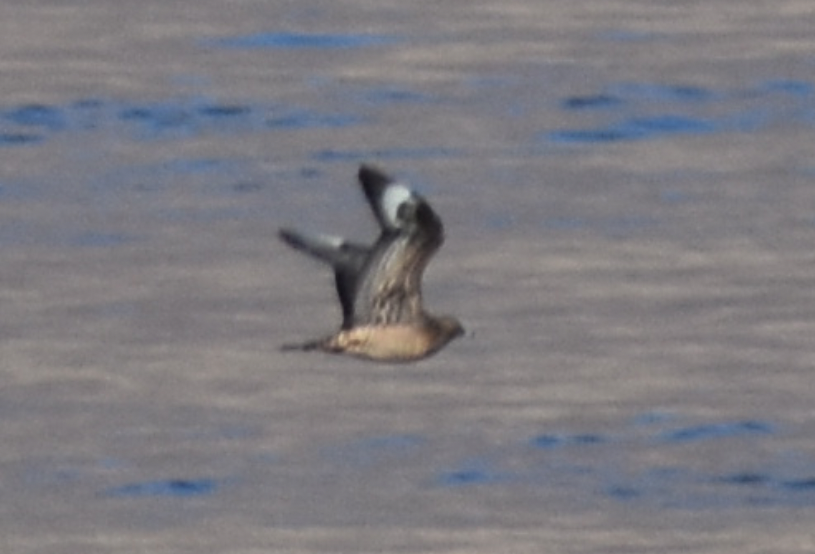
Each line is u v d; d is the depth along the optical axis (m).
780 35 40.41
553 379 26.34
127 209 31.86
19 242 30.52
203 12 41.69
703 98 37.09
